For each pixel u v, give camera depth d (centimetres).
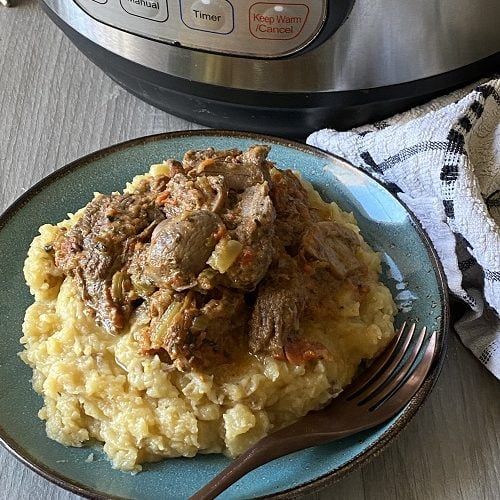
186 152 35
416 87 38
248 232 29
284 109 38
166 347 28
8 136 42
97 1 36
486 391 33
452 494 30
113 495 26
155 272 28
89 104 44
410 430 31
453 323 35
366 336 31
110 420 29
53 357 30
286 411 29
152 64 38
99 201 32
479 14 35
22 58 47
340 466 27
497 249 32
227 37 35
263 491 27
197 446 28
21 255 34
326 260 31
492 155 36
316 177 37
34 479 30
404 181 36
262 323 29
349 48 35
